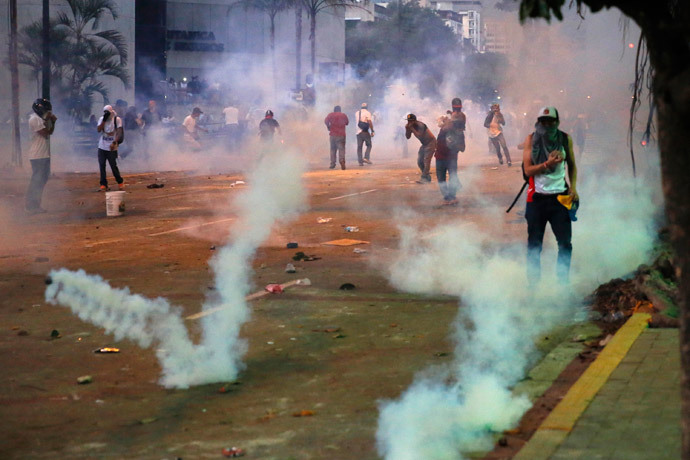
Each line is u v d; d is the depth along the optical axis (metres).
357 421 5.38
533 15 3.52
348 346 7.28
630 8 3.31
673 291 7.51
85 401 5.97
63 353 7.27
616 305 7.96
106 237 14.25
